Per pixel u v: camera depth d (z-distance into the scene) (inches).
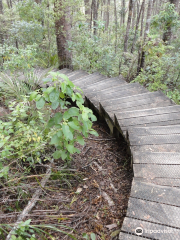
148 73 239.3
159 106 131.1
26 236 59.6
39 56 273.7
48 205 74.6
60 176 87.1
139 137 90.0
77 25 277.7
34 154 87.6
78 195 80.6
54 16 251.8
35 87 144.0
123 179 90.0
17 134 79.7
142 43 265.9
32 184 79.6
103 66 264.2
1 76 135.9
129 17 331.0
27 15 295.7
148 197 56.2
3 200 69.5
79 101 73.0
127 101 138.4
